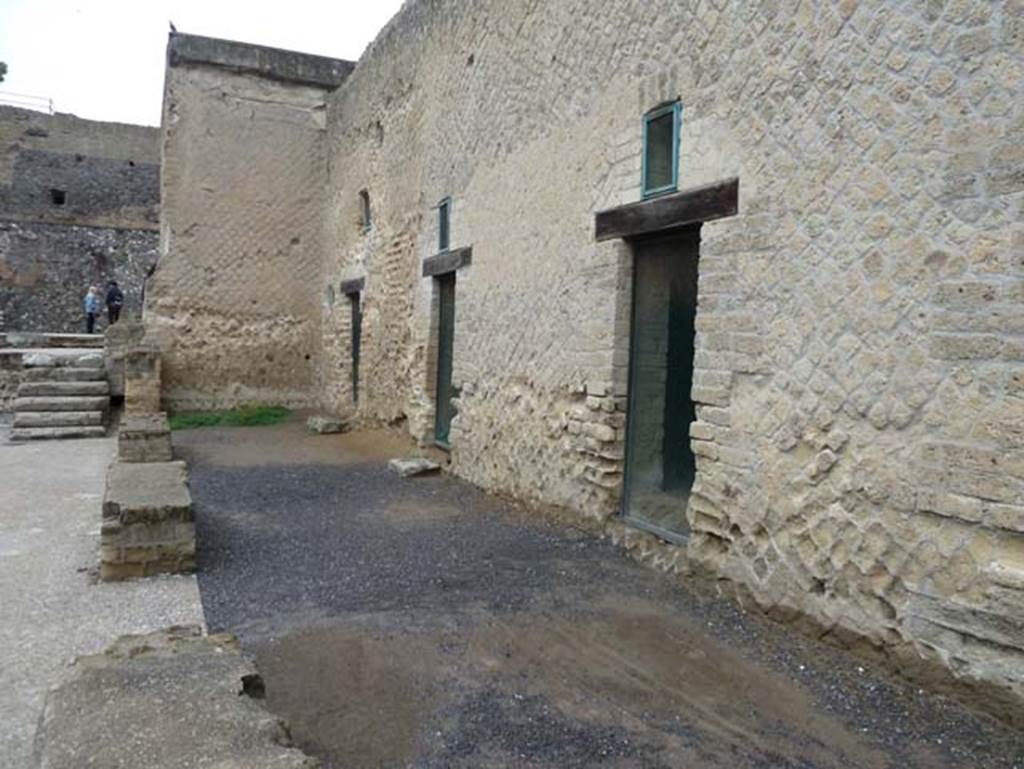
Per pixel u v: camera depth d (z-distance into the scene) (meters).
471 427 7.49
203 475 7.97
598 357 5.38
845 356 3.45
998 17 2.87
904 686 3.13
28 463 8.38
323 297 13.85
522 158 6.48
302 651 3.48
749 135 4.00
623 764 2.59
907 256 3.18
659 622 3.86
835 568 3.49
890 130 3.25
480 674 3.27
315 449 9.80
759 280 3.92
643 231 4.86
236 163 13.49
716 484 4.19
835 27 3.51
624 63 5.10
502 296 6.84
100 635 3.63
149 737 2.10
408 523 5.95
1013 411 2.79
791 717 2.92
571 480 5.78
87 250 26.72
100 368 11.66
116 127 28.22
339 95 12.93
